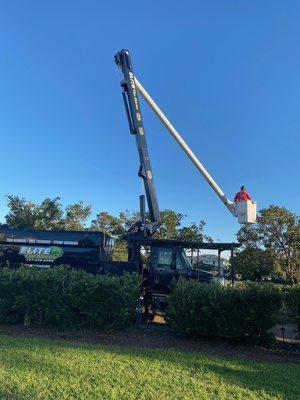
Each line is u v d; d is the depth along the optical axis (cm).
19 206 2361
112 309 996
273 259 3241
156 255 1297
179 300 976
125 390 585
